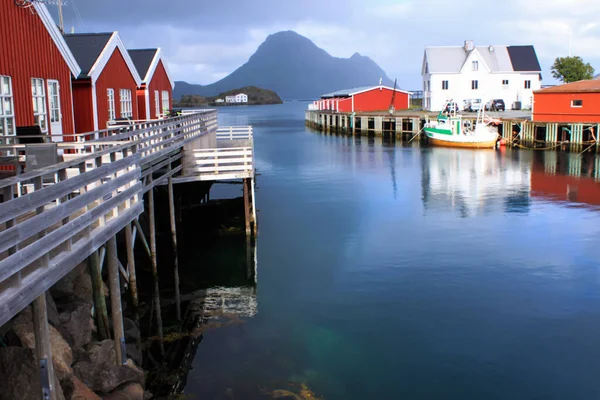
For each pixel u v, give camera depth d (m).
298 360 9.66
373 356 9.79
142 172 12.79
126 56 21.52
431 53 62.62
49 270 5.63
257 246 16.84
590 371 9.21
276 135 61.03
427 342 10.29
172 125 15.70
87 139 17.78
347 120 58.84
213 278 14.12
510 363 9.49
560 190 24.30
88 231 6.89
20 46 13.20
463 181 27.25
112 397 7.46
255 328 11.04
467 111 57.44
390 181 28.00
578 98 37.81
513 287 12.91
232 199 24.00
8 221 5.13
